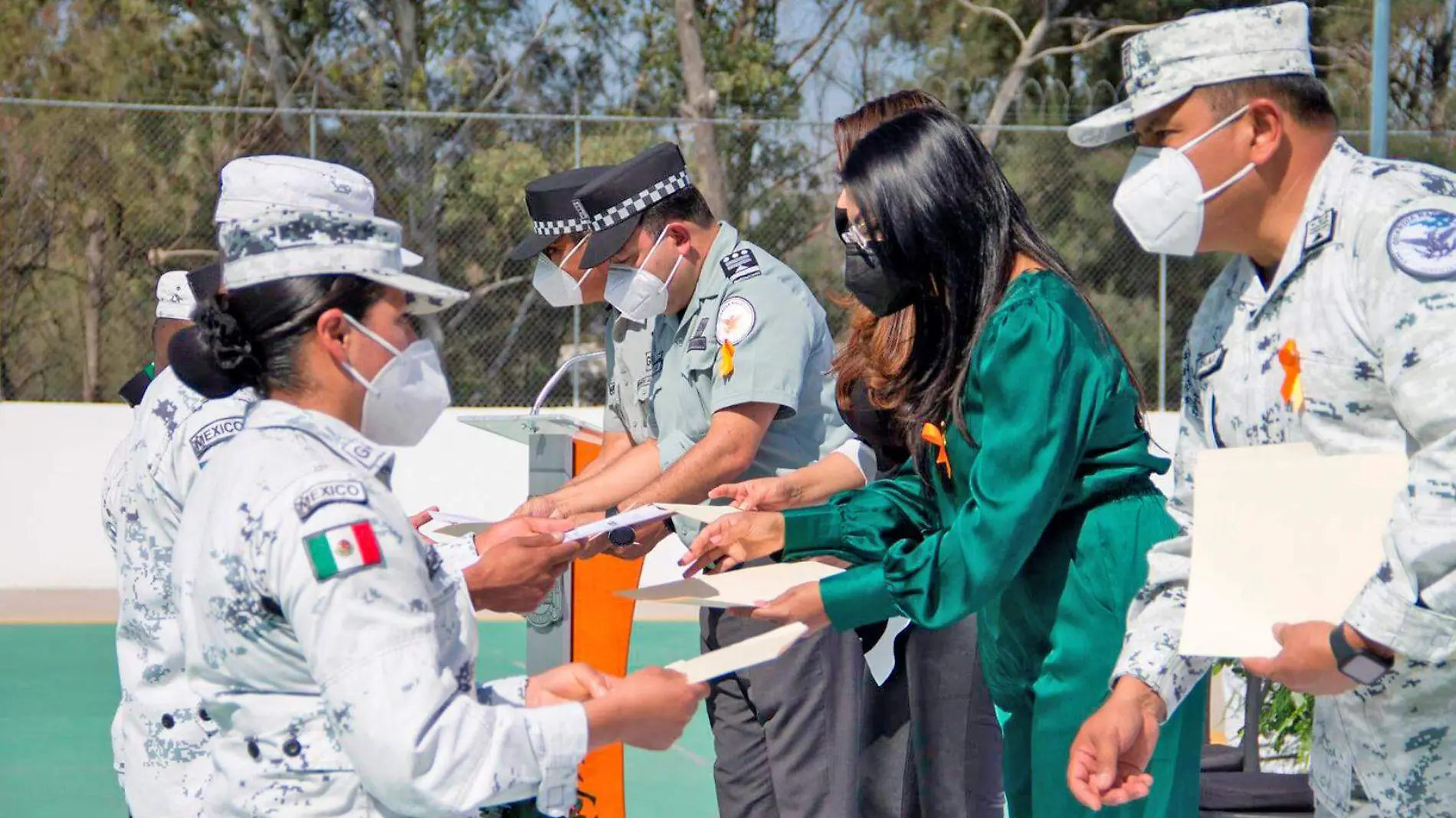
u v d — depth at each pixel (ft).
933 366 8.66
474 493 35.42
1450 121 53.93
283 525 6.36
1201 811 11.77
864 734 12.98
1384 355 6.77
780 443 13.00
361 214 7.07
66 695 26.37
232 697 6.64
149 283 38.11
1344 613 6.52
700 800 20.01
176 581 6.93
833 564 10.68
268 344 6.80
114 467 9.93
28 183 37.32
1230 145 7.30
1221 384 7.79
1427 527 6.28
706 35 57.41
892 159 8.38
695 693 7.23
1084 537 8.30
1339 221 7.09
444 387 7.14
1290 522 6.84
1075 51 59.11
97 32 57.06
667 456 13.23
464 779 6.30
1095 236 37.42
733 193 36.19
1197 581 7.01
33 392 37.93
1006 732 8.96
